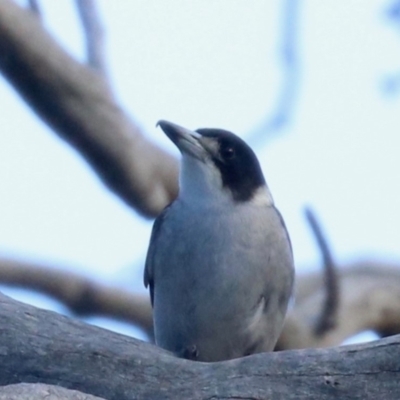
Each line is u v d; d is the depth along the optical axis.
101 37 10.12
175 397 8.59
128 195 11.02
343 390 8.35
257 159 12.64
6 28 9.19
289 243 12.02
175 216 11.95
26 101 9.70
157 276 11.92
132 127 10.27
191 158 12.27
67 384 8.78
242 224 11.82
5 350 8.90
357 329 14.36
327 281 13.34
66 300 12.84
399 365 8.34
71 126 9.81
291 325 13.41
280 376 8.45
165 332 11.81
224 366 8.62
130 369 8.77
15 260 12.44
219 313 11.66
